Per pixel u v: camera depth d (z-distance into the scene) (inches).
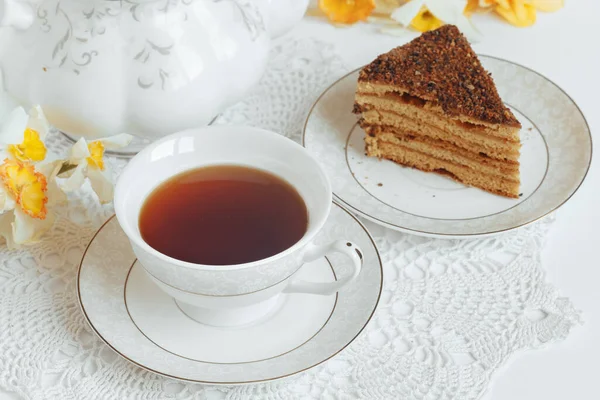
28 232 27.1
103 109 28.3
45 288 27.1
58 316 26.6
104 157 30.0
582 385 25.9
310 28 35.2
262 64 29.9
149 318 25.8
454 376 25.8
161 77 28.0
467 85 30.9
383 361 26.1
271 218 25.9
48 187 27.5
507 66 32.7
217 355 25.2
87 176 27.6
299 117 31.9
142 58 27.8
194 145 26.7
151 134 29.5
